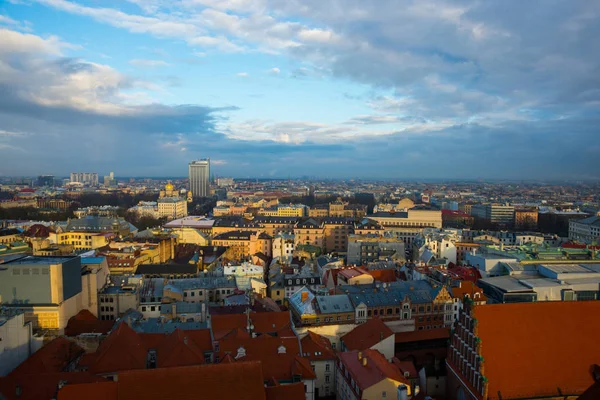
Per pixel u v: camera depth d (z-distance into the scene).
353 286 166.25
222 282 180.50
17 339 102.12
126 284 165.12
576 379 88.88
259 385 80.00
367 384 97.94
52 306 121.44
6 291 121.50
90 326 126.25
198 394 77.38
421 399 100.44
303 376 102.31
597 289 159.88
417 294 156.50
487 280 170.50
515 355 89.94
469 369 94.19
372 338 125.94
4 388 84.69
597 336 91.94
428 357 127.44
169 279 186.25
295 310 152.12
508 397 87.06
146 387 76.50
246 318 126.75
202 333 118.62
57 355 103.56
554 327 91.88
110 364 99.75
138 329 125.00
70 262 130.25
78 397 76.44
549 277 174.12
